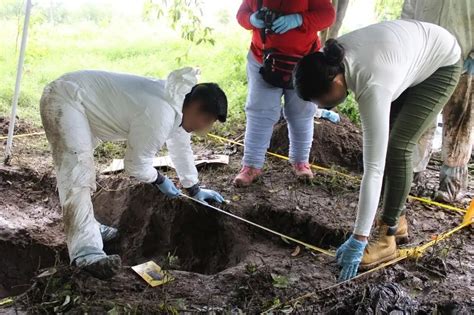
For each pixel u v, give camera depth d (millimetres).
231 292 3199
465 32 4047
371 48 2885
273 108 4359
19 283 4078
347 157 5258
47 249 4133
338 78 2836
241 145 5570
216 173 4895
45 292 3084
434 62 3201
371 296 3145
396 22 3139
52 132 3344
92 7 12500
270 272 3381
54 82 3371
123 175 4758
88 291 3131
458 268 3562
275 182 4695
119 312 2943
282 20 3928
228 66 8461
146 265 3441
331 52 2773
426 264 3574
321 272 3457
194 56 9078
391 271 3457
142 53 9453
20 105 6578
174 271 3414
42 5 10992
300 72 2844
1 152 5258
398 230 3783
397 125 3285
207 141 5699
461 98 4227
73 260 3297
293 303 3102
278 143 5352
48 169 4957
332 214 4141
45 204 4672
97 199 4684
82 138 3338
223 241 4141
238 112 6559
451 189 4504
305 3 3992
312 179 4668
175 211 4289
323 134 5301
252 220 4195
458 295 3264
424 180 4945
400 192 3309
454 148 4387
